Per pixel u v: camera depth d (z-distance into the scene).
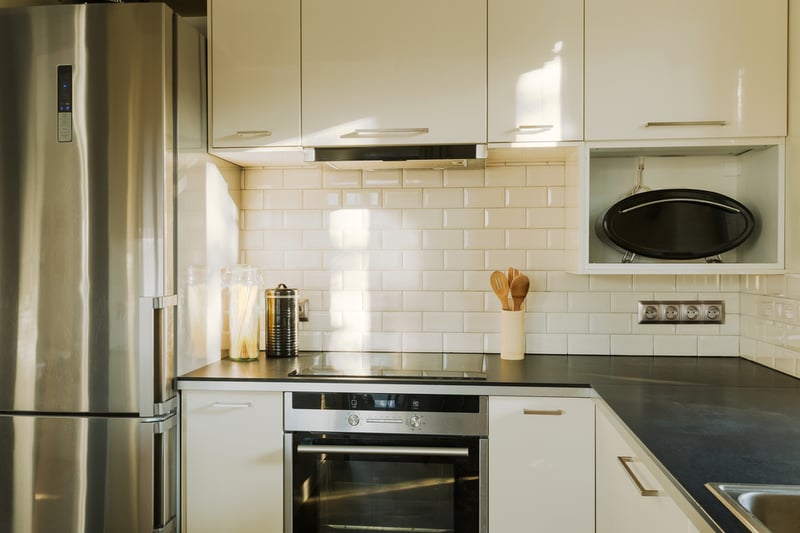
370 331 2.50
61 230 1.91
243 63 2.17
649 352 2.41
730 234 2.12
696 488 1.01
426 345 2.48
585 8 2.06
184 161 2.02
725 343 2.39
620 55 2.05
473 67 2.09
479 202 2.45
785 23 1.99
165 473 1.91
